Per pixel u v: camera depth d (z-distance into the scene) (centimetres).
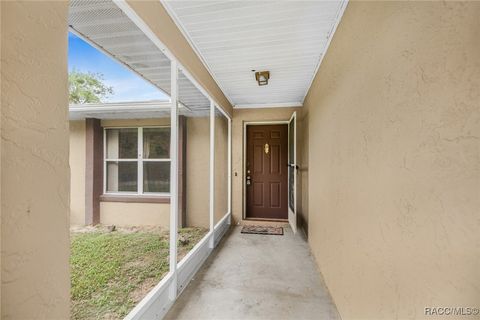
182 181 453
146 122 449
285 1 159
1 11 59
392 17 99
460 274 65
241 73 287
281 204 461
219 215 459
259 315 176
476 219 60
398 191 95
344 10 165
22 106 64
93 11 147
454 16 66
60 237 75
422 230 80
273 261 275
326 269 220
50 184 72
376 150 115
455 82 66
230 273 244
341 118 172
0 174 58
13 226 62
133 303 194
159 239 361
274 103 432
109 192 467
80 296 205
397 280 96
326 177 221
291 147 417
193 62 226
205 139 467
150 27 148
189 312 179
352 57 148
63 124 77
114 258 287
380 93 111
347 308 158
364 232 129
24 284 65
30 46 66
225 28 192
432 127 75
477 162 60
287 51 231
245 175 457
